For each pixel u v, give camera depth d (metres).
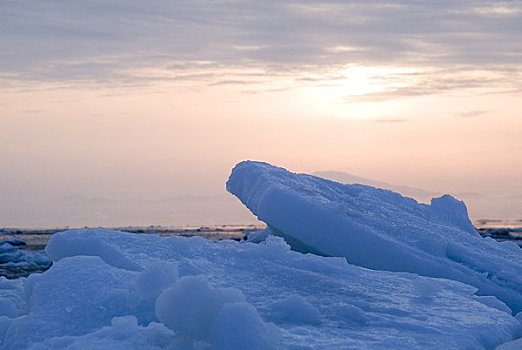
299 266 6.66
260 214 9.20
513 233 53.84
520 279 8.66
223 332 4.11
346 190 10.79
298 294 5.86
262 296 5.78
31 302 5.52
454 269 8.52
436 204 11.58
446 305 5.97
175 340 4.29
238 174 10.41
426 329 5.18
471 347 4.92
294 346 4.47
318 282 6.20
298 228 8.88
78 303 5.14
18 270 17.61
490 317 5.73
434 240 9.11
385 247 8.59
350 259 8.63
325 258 7.09
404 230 9.33
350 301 5.76
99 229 6.75
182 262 6.06
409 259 8.44
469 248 9.58
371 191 10.89
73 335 4.81
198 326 4.22
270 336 4.24
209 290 4.31
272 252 6.84
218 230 75.00
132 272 5.64
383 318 5.39
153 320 4.90
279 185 9.45
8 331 5.02
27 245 37.59
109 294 5.18
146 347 4.26
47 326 4.90
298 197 9.03
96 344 4.29
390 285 6.48
